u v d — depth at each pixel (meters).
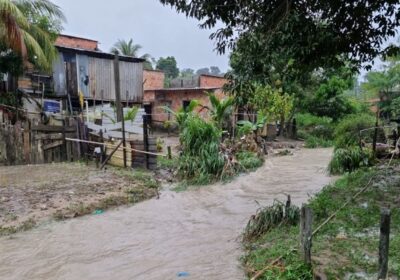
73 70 18.45
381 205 6.16
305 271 3.76
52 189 8.34
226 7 5.56
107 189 8.54
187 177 10.25
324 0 5.57
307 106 23.88
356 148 11.34
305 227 3.88
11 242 5.54
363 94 30.48
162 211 7.30
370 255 4.21
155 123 24.81
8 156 11.26
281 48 5.80
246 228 5.66
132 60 20.78
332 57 6.84
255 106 18.92
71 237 5.78
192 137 10.91
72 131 12.36
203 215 7.00
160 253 5.12
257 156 14.23
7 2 10.61
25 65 14.55
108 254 5.10
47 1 13.53
